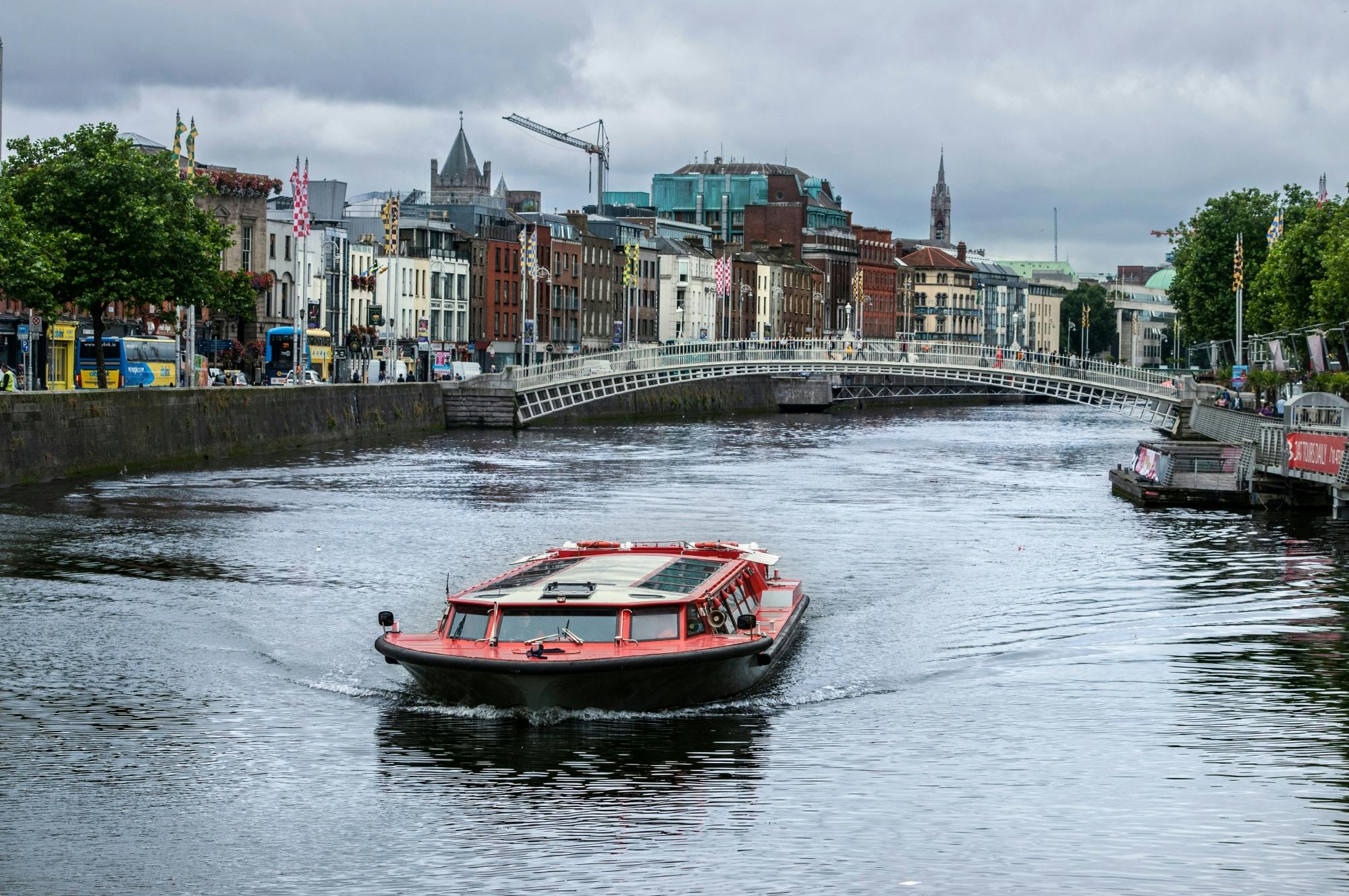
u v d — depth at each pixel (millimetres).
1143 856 27328
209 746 33781
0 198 78438
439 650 35688
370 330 165875
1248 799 30266
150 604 48656
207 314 149000
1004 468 108250
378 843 28266
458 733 34594
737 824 28953
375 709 36688
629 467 105625
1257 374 110438
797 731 35000
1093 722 35719
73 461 83875
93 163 90000
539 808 29953
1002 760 32781
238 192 152875
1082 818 29250
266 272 155375
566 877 26609
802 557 61062
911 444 137875
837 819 29266
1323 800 30234
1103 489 90938
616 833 28625
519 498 82875
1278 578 55219
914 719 35969
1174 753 33281
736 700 37719
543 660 34625
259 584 52906
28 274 79375
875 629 46312
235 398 104375
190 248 93375
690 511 77125
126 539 62250
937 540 66250
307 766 32438
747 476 99438
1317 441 71062
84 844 28281
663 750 33438
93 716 36062
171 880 26719
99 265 90562
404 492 84688
